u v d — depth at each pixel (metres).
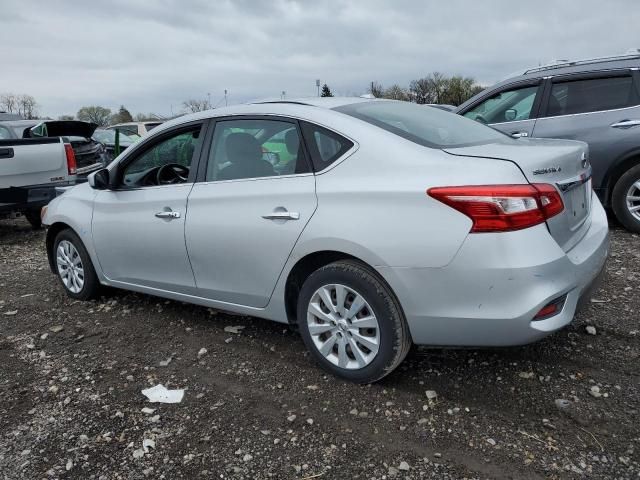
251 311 3.56
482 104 6.77
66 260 4.88
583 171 3.19
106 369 3.54
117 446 2.73
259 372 3.37
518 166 2.64
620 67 5.81
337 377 3.21
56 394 3.25
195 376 3.38
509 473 2.38
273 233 3.22
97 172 4.28
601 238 3.20
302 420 2.85
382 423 2.78
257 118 3.48
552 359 3.28
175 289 3.99
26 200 7.38
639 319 3.72
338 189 2.96
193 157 3.77
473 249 2.58
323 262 3.21
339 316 3.09
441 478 2.39
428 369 3.25
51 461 2.64
